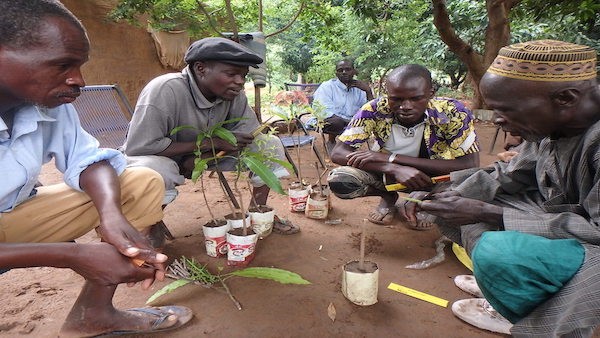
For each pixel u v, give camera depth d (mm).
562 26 7742
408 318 1625
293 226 2475
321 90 4766
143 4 4582
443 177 1886
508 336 1521
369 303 1691
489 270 1163
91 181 1285
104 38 5957
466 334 1531
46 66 938
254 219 2287
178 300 1717
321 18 5410
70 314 1417
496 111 1269
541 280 1099
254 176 2348
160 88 2039
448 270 2043
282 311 1649
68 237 1398
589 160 1172
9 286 1781
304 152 4859
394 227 2600
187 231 2477
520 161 1586
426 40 9414
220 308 1664
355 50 9852
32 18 898
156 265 1054
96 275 1027
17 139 1189
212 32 5332
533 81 1148
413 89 2033
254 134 2281
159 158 2031
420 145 2416
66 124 1355
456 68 10898
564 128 1237
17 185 1189
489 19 6590
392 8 9109
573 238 1149
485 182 1642
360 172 2422
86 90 2896
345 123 4559
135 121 2016
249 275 1569
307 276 1946
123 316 1457
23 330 1478
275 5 6301
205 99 2133
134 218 1485
